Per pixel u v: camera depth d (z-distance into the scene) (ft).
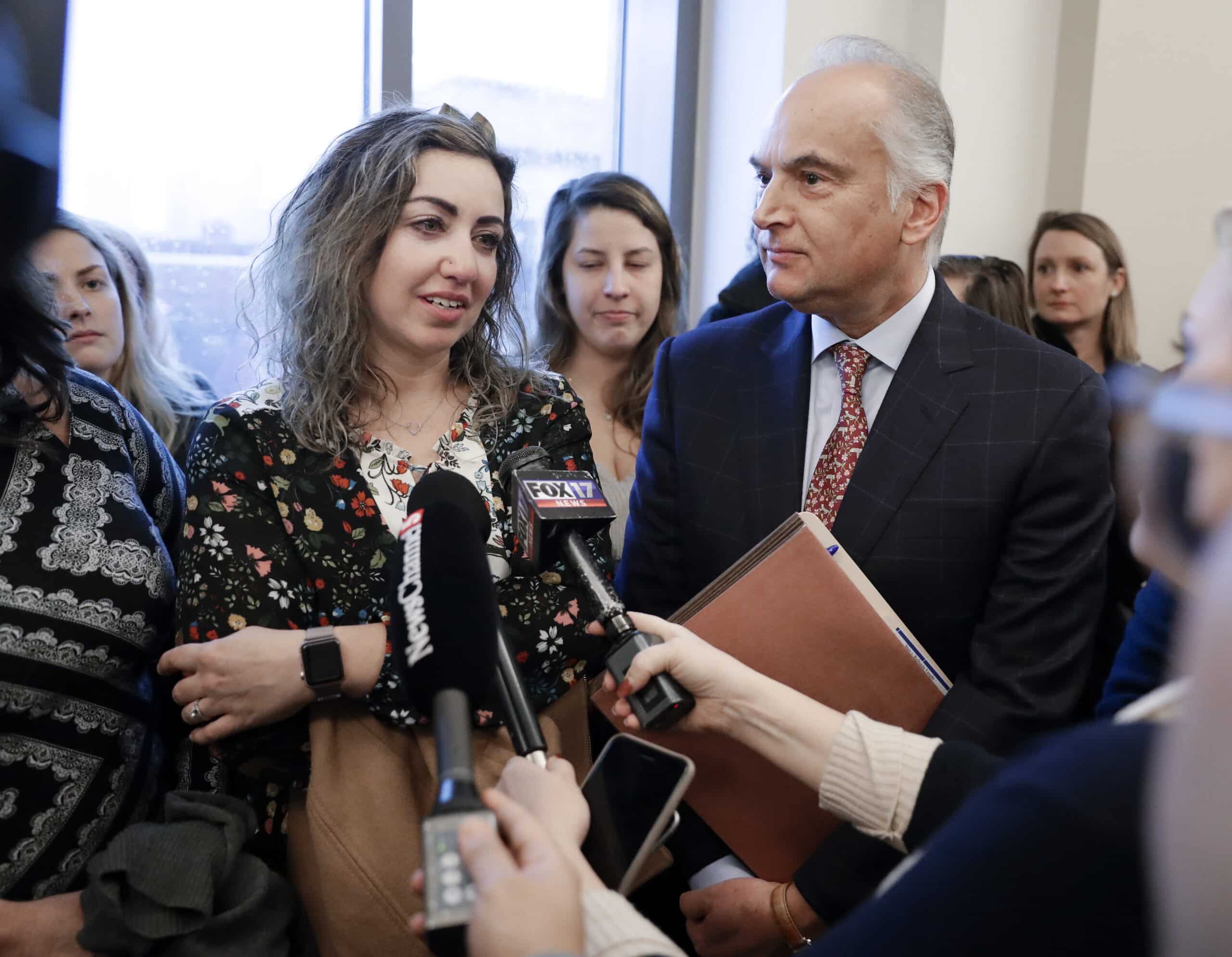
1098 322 11.13
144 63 8.32
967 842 1.92
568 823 2.57
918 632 4.64
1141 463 1.38
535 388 4.91
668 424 5.28
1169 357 12.21
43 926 3.65
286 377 4.46
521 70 10.01
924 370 4.71
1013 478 4.53
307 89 8.93
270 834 4.42
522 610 4.31
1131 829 1.76
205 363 8.89
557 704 4.47
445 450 4.51
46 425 3.98
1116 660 4.39
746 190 10.39
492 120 9.96
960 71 11.00
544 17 10.04
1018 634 4.40
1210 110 11.99
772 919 4.07
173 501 4.59
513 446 4.63
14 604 3.69
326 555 4.23
